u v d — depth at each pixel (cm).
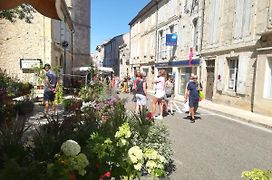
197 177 465
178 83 2439
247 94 1436
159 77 1059
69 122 472
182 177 462
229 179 461
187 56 2195
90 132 395
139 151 282
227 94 1622
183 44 2281
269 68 1291
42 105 1161
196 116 1167
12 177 219
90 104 820
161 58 2853
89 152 281
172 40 2400
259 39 1334
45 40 1648
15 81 1311
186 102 1188
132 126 487
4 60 1603
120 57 5241
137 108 1015
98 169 265
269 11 1281
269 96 1300
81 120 561
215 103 1741
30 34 1630
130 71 4272
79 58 3825
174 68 2491
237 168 517
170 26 2588
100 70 2716
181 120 1034
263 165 540
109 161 276
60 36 2064
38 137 342
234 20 1563
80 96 1295
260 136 821
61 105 1194
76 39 3766
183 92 2339
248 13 1436
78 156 247
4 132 346
